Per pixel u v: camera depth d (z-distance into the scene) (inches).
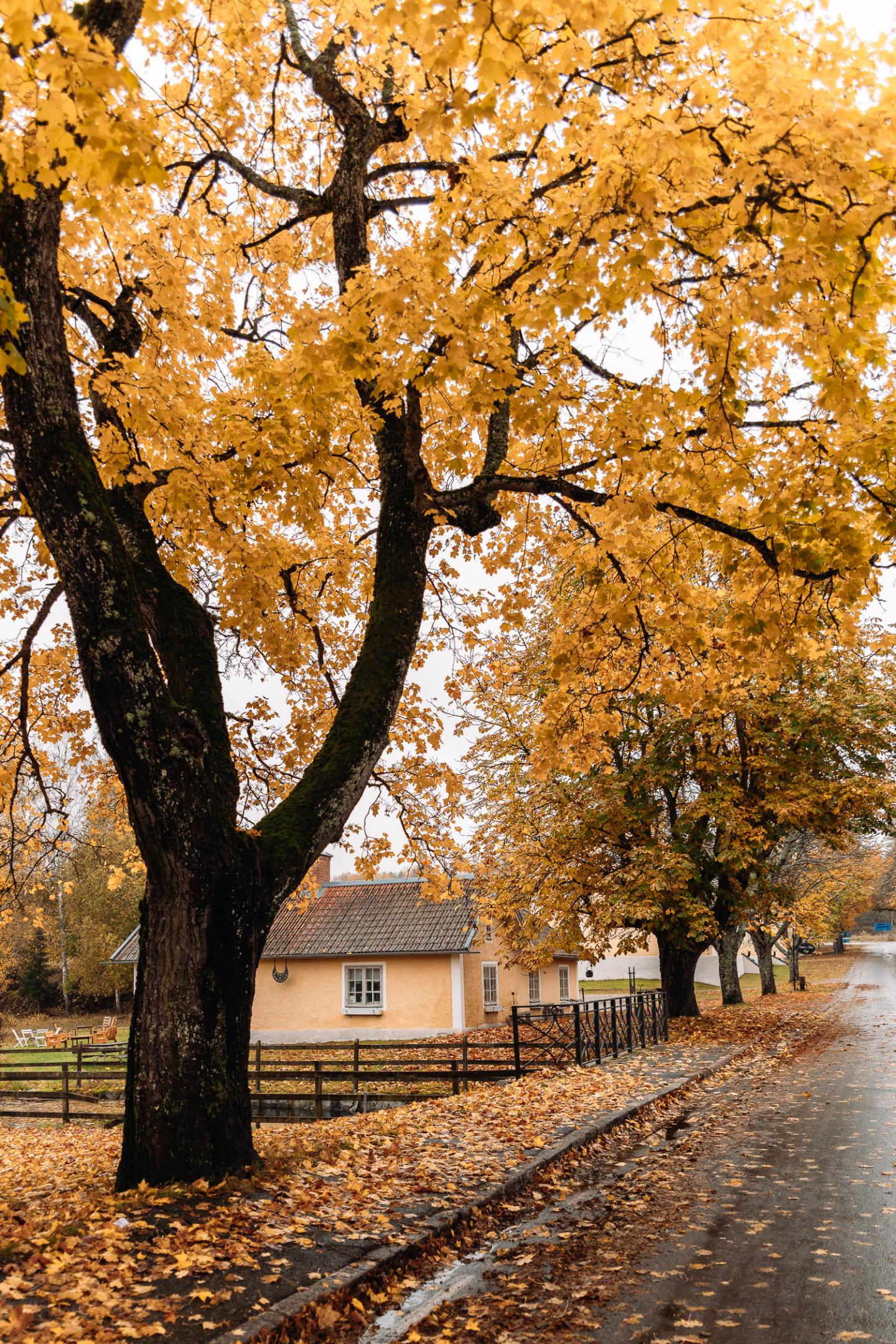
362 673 309.9
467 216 241.6
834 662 672.4
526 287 241.4
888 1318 167.9
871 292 220.1
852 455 237.8
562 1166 301.0
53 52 153.6
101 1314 154.8
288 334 240.8
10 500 335.6
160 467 317.4
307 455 313.3
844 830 700.0
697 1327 167.5
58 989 1871.3
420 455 316.2
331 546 394.3
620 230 209.9
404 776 429.7
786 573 277.1
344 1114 585.6
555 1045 570.3
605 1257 211.0
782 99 171.9
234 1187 232.7
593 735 394.3
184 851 243.1
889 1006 1045.2
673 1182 280.2
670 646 366.0
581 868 740.7
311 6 325.4
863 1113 385.7
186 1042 242.1
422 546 329.4
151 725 238.2
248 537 376.2
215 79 358.9
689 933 712.4
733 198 195.6
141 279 312.5
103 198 207.6
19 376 225.5
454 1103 446.0
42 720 429.4
